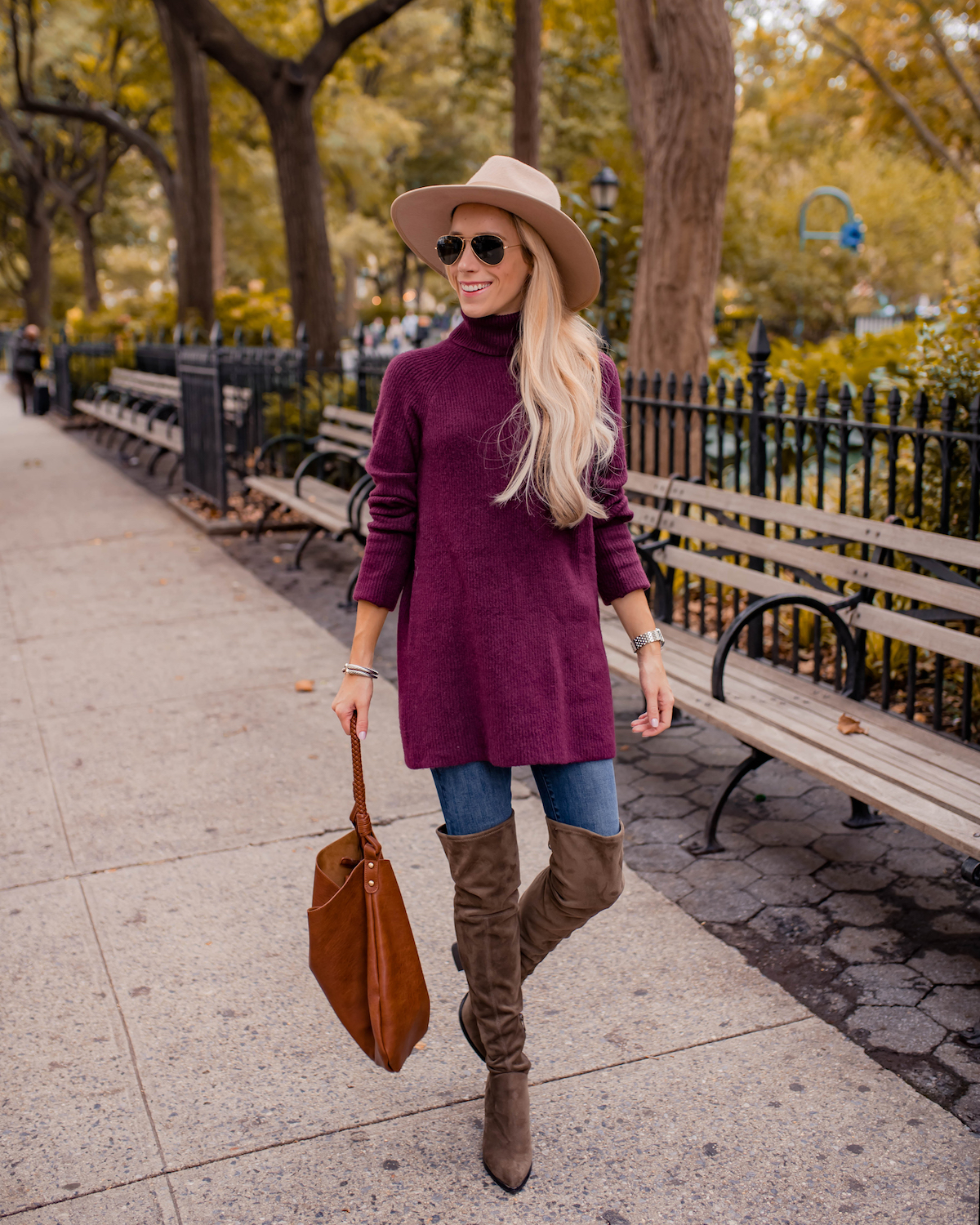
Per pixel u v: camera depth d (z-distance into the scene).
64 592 6.89
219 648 5.66
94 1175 2.16
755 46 24.78
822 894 3.20
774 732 3.31
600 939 2.99
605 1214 2.04
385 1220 2.04
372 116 36.44
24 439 15.97
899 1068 2.43
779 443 4.42
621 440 2.14
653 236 6.70
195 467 9.81
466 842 2.06
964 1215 2.01
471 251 2.00
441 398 2.02
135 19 20.84
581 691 2.05
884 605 4.81
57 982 2.82
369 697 2.10
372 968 2.00
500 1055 2.12
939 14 21.62
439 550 2.03
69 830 3.67
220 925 3.07
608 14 14.10
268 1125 2.29
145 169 36.25
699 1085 2.39
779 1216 2.02
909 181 29.17
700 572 4.30
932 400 4.77
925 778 2.88
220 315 17.56
